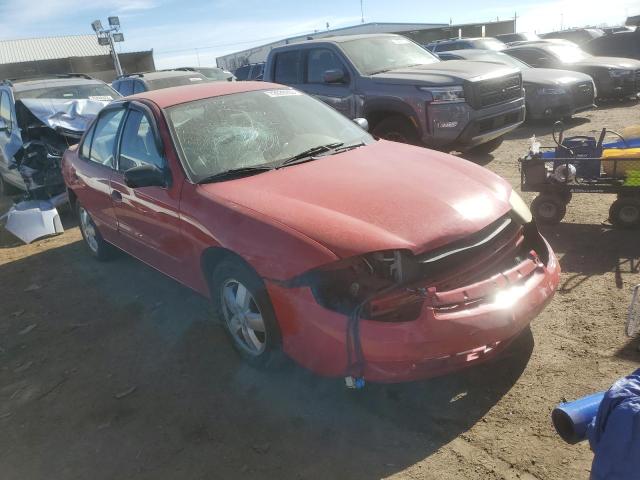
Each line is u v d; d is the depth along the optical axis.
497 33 36.53
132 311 4.39
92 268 5.51
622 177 4.61
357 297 2.59
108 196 4.49
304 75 8.20
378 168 3.38
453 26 34.09
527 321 2.75
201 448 2.74
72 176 5.28
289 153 3.73
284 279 2.72
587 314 3.46
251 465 2.59
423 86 6.77
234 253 3.05
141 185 3.56
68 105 7.79
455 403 2.83
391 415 2.81
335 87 7.73
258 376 3.28
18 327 4.41
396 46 8.23
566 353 3.09
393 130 7.26
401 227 2.69
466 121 6.73
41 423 3.13
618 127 9.30
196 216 3.29
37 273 5.62
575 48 13.02
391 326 2.47
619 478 1.46
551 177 4.87
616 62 11.78
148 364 3.58
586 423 1.77
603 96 11.66
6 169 8.41
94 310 4.51
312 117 4.26
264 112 4.10
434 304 2.50
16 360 3.90
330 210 2.85
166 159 3.66
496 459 2.43
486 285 2.65
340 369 2.62
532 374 2.96
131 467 2.68
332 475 2.46
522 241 3.21
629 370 2.87
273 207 2.97
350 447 2.62
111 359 3.71
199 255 3.36
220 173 3.46
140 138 4.06
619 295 3.63
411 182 3.13
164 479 2.57
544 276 2.90
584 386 2.80
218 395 3.15
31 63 39.22
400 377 2.52
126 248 4.68
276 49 8.65
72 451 2.86
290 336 2.80
